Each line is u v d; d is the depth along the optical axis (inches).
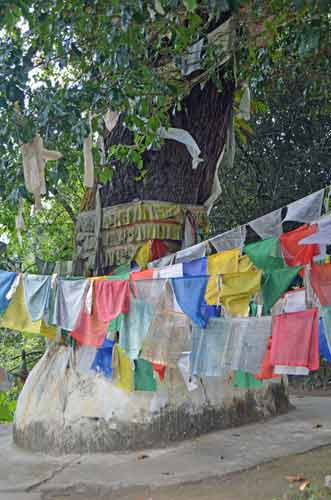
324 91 400.8
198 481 227.1
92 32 236.1
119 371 254.7
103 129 305.7
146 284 221.5
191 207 307.6
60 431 277.9
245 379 269.6
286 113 468.1
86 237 313.0
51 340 310.3
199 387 288.4
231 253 195.8
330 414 327.9
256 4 247.6
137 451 266.2
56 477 244.2
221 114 313.9
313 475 223.3
